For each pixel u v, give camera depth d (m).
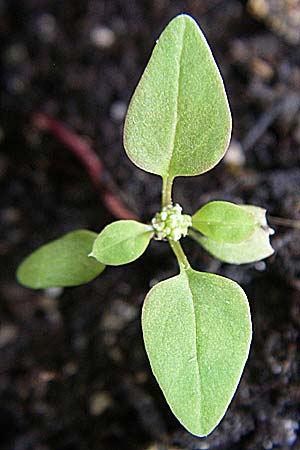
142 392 0.14
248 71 0.16
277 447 0.12
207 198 0.14
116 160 0.15
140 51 0.16
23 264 0.11
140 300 0.14
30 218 0.16
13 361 0.15
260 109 0.15
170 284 0.10
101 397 0.14
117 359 0.14
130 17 0.17
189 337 0.10
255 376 0.13
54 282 0.11
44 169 0.16
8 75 0.17
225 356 0.09
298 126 0.15
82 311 0.15
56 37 0.17
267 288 0.13
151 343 0.10
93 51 0.16
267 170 0.15
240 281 0.13
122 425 0.14
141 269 0.14
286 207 0.13
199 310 0.10
